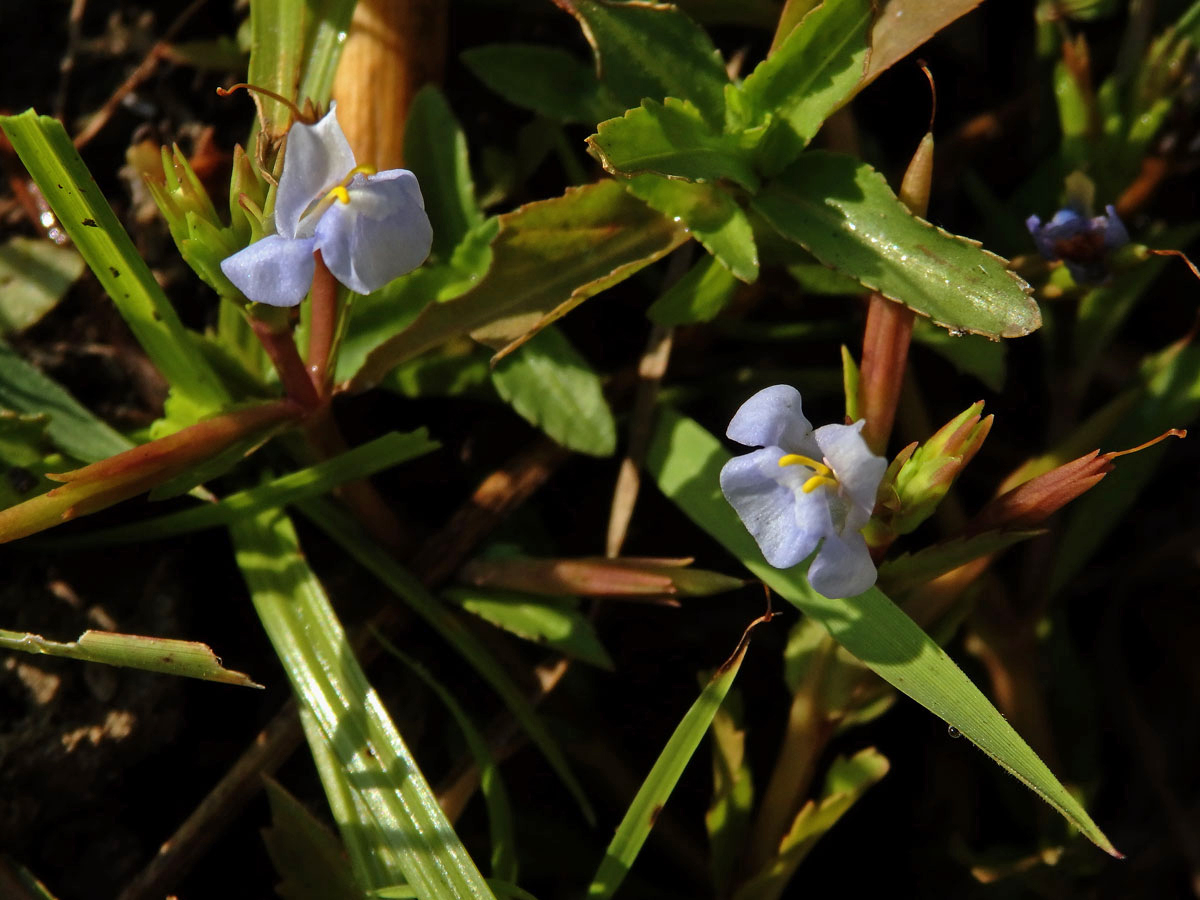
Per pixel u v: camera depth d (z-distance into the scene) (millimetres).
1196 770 224
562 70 215
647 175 202
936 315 197
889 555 220
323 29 205
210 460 199
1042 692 218
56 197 198
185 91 221
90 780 204
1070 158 220
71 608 206
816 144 218
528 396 210
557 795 217
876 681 206
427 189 212
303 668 202
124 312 202
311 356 201
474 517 212
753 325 220
